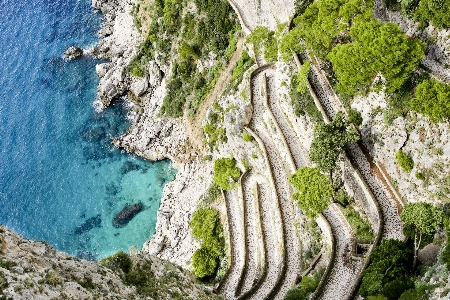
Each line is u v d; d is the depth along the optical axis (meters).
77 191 113.62
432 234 61.47
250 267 81.44
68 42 145.62
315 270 71.69
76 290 43.34
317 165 72.44
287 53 85.19
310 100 80.62
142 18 135.75
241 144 93.88
